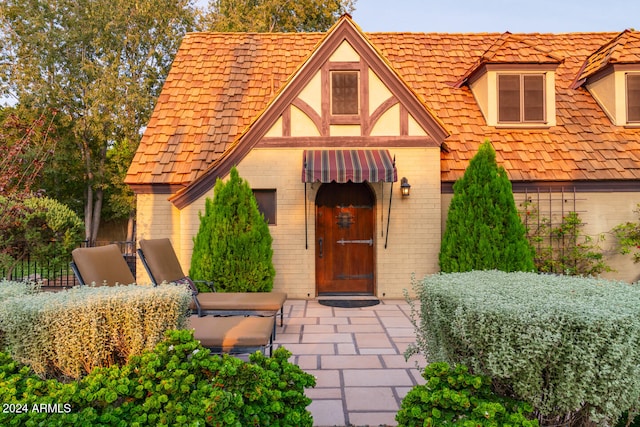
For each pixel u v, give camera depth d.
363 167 10.71
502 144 12.94
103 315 4.07
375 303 11.28
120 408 3.19
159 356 3.57
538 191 12.27
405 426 3.50
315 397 5.29
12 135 10.70
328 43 11.98
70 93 31.06
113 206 32.06
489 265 10.31
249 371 3.46
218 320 6.22
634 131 13.24
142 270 12.38
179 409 3.19
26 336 3.93
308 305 11.05
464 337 3.72
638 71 13.27
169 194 12.41
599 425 3.61
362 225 12.66
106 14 31.39
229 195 10.67
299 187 12.00
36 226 13.12
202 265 10.42
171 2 33.41
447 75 15.03
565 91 14.64
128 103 29.98
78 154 31.58
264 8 31.45
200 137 13.07
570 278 4.95
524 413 3.63
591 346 3.30
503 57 13.28
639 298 3.84
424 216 12.00
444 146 12.61
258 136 11.99
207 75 14.81
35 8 30.20
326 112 12.01
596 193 12.36
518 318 3.44
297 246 11.98
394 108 12.09
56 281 15.30
